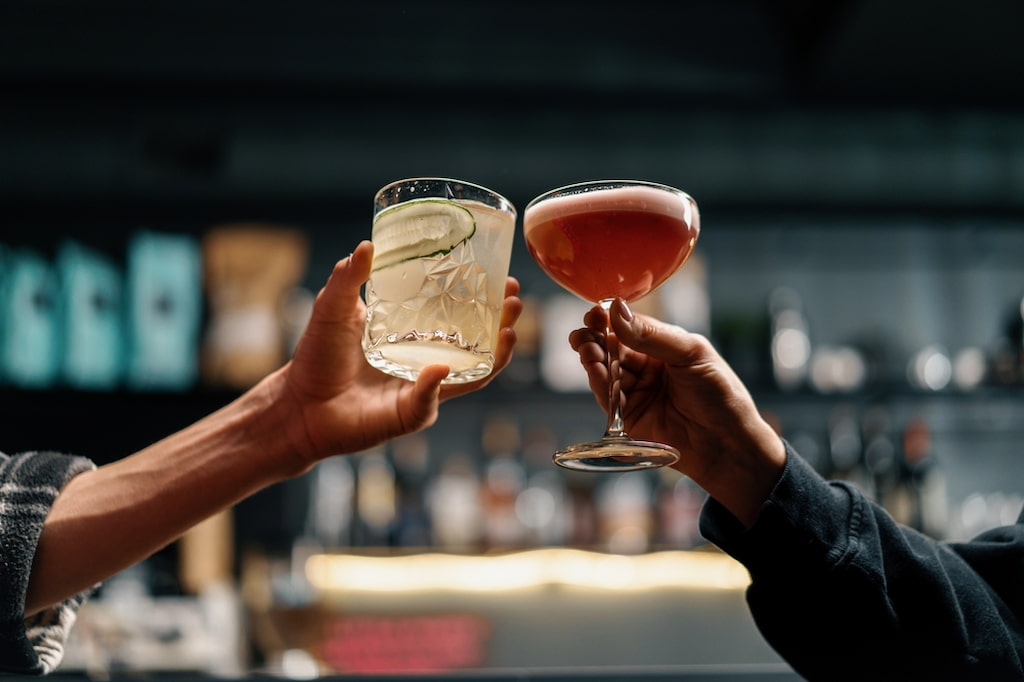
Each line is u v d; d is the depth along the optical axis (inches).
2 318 100.7
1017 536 35.7
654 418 36.7
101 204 100.8
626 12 106.9
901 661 33.0
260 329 106.1
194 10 103.4
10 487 35.1
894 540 33.6
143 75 100.6
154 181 108.8
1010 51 94.5
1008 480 115.8
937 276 121.1
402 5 105.0
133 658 92.0
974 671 32.6
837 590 32.5
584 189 35.2
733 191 115.1
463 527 106.5
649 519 106.7
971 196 115.8
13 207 99.5
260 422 36.8
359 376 37.1
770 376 111.6
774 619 33.8
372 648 105.9
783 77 105.7
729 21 107.0
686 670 48.7
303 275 112.1
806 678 34.4
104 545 35.1
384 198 33.7
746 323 115.7
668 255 35.4
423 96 97.5
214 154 107.9
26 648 34.0
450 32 104.9
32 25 102.1
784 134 106.3
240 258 108.1
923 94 101.1
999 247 118.4
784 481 33.5
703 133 105.8
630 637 110.0
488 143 108.1
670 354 33.1
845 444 112.2
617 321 32.0
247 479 36.7
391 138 107.0
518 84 104.3
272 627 104.0
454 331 32.0
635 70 105.6
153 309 104.4
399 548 105.8
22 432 109.2
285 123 103.3
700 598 111.6
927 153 110.9
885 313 120.0
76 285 102.7
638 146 108.8
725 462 35.4
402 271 32.1
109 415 109.8
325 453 37.1
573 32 106.0
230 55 102.7
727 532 35.1
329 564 106.8
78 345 101.1
